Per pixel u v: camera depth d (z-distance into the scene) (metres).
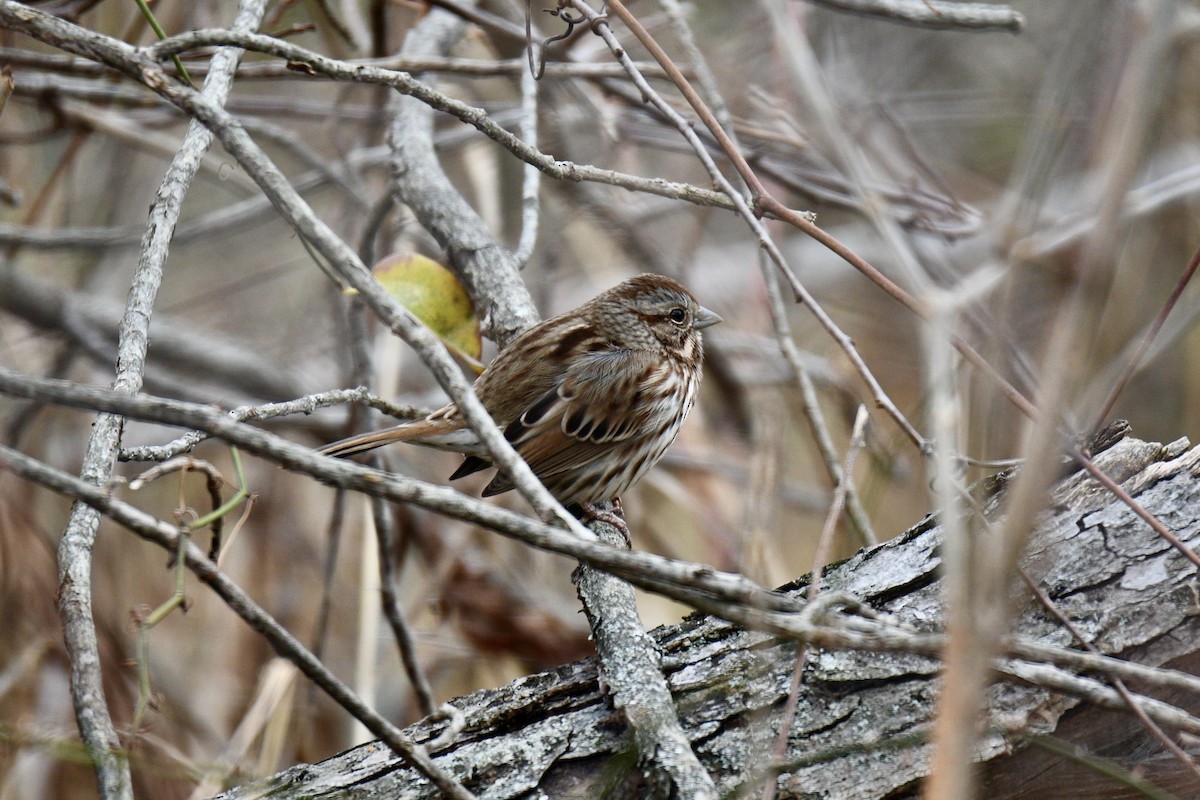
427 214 10.77
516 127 13.91
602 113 12.58
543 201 15.23
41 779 10.21
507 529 4.93
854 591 6.98
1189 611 6.48
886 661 6.57
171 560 6.16
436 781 5.37
